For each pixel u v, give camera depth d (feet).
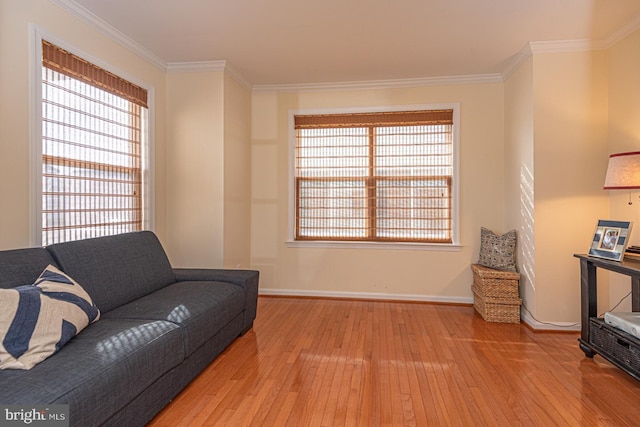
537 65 10.13
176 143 11.82
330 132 13.82
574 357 8.48
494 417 6.07
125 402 5.08
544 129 10.14
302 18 8.82
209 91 11.66
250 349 8.89
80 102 8.59
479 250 12.77
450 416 6.09
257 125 14.10
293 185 13.96
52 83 7.80
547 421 5.97
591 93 9.96
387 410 6.26
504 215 12.57
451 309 12.39
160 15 8.69
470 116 12.82
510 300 10.91
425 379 7.37
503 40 9.95
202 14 8.64
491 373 7.64
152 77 11.15
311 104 13.82
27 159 7.17
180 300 7.70
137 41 10.12
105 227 9.47
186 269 10.72
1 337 4.57
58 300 5.56
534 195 10.23
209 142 11.66
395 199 13.44
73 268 6.97
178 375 6.59
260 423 5.90
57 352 5.02
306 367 7.91
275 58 11.27
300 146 14.01
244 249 13.48
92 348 5.22
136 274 8.26
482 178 12.77
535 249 10.23
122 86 9.88
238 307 9.20
